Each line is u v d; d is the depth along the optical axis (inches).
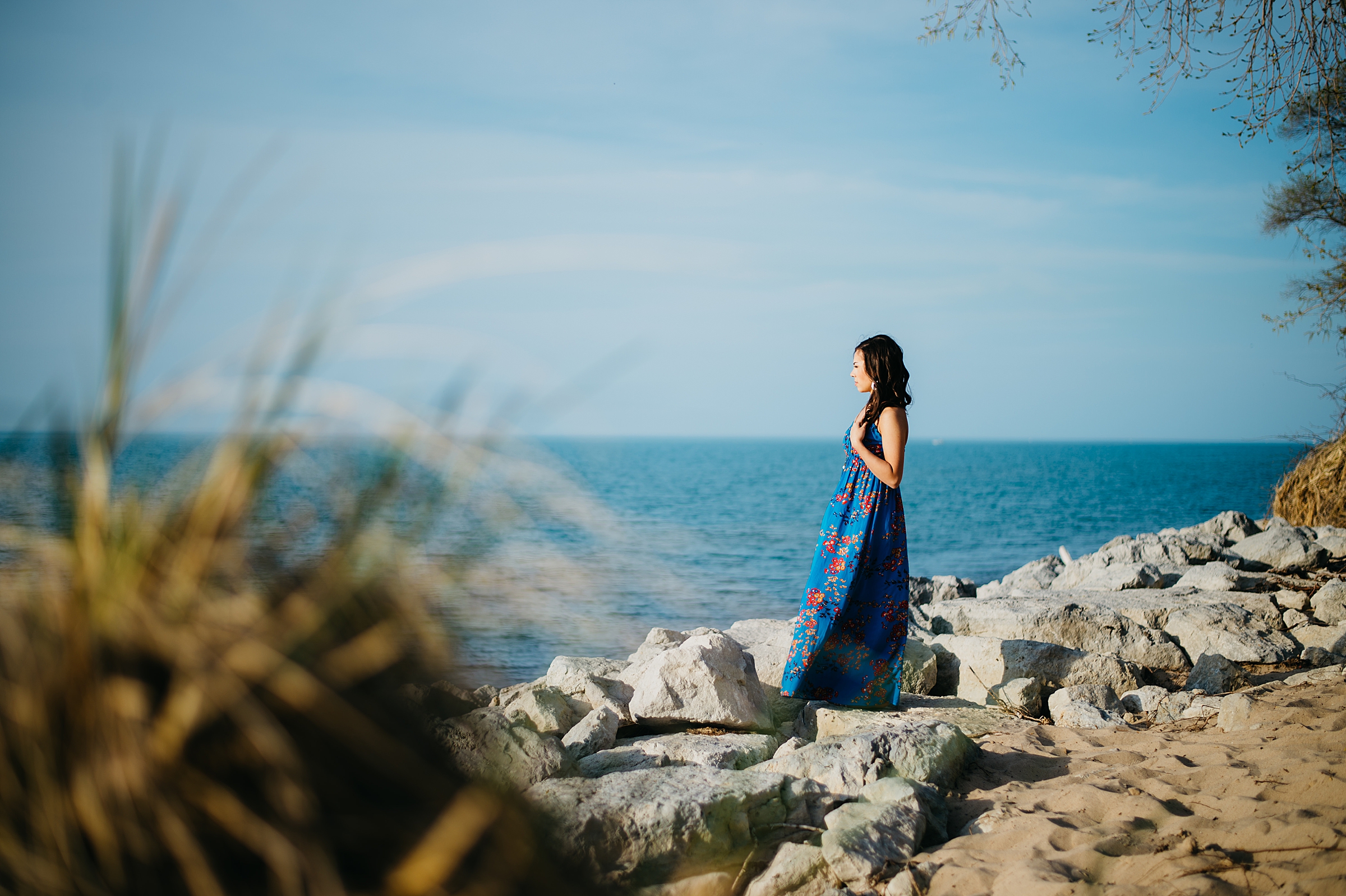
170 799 38.8
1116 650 239.0
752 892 106.3
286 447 42.8
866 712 182.2
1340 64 278.4
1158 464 4180.6
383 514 43.2
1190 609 262.7
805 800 126.4
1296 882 92.2
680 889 102.7
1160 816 115.0
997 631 247.8
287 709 41.8
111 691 39.2
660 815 109.7
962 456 6176.2
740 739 163.5
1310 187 447.8
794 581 489.7
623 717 174.7
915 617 265.4
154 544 41.8
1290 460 469.7
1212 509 1432.1
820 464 3988.7
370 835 42.2
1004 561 836.6
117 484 42.1
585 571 41.5
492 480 42.3
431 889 41.8
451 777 47.5
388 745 43.9
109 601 39.9
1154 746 153.8
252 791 40.2
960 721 178.5
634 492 1611.7
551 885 47.7
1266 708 163.8
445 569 42.7
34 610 41.3
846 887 106.3
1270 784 122.2
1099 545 964.0
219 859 39.1
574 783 118.7
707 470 3250.5
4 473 39.1
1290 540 358.0
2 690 39.8
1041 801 128.6
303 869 39.2
